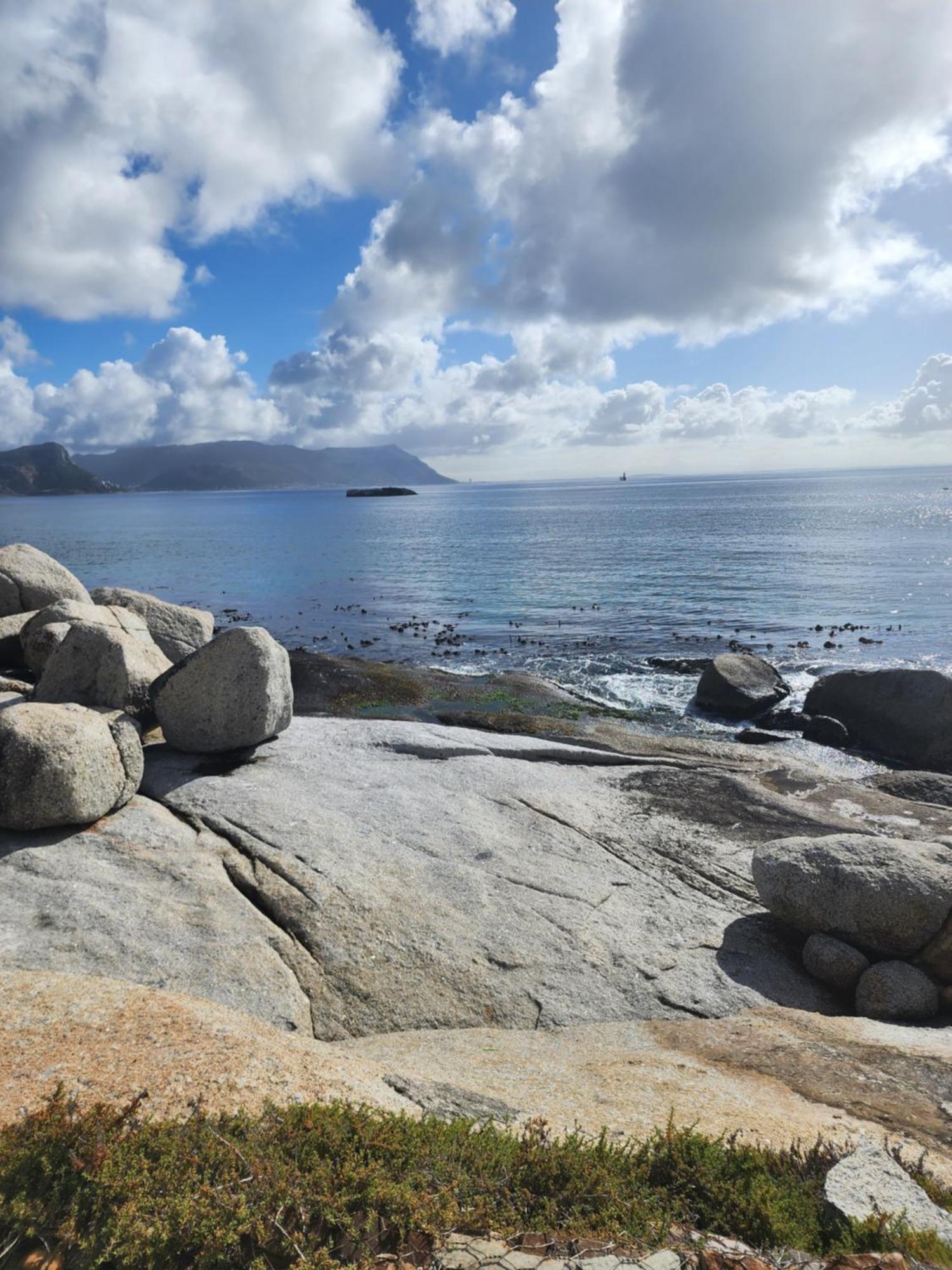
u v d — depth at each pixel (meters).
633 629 32.06
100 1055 4.63
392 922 8.23
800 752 18.11
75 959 7.00
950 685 17.42
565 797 12.18
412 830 10.34
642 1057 6.31
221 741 12.59
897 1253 3.24
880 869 8.59
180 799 10.75
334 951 7.67
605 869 10.05
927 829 12.42
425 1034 6.74
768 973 8.35
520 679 23.16
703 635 30.45
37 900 7.88
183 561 60.22
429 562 56.94
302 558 61.22
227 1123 3.85
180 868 8.78
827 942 8.45
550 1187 3.74
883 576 42.78
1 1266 2.93
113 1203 3.21
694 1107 5.21
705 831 11.49
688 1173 4.01
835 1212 3.76
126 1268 2.97
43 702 12.54
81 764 9.45
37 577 20.52
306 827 10.01
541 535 79.75
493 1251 3.23
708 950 8.60
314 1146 3.68
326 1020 6.80
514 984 7.60
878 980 8.01
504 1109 4.90
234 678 12.58
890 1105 5.50
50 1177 3.33
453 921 8.41
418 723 15.46
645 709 21.42
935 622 30.94
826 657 26.48
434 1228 3.28
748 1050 6.54
